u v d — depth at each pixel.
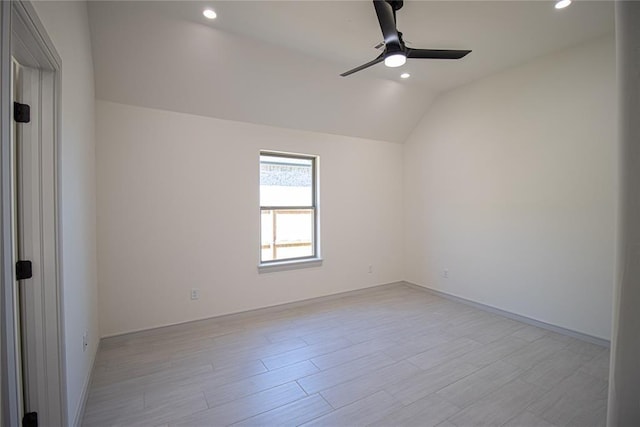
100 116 2.92
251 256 3.72
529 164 3.45
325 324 3.45
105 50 2.63
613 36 2.82
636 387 0.56
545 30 2.78
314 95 3.73
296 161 4.23
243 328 3.34
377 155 4.82
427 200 4.71
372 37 2.87
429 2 2.36
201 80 3.11
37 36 1.24
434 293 4.62
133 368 2.50
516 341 3.00
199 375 2.40
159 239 3.19
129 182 3.05
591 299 2.98
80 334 2.03
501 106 3.71
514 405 2.04
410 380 2.33
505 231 3.69
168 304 3.24
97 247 2.90
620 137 0.57
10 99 1.03
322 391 2.20
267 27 2.71
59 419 1.54
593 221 2.96
